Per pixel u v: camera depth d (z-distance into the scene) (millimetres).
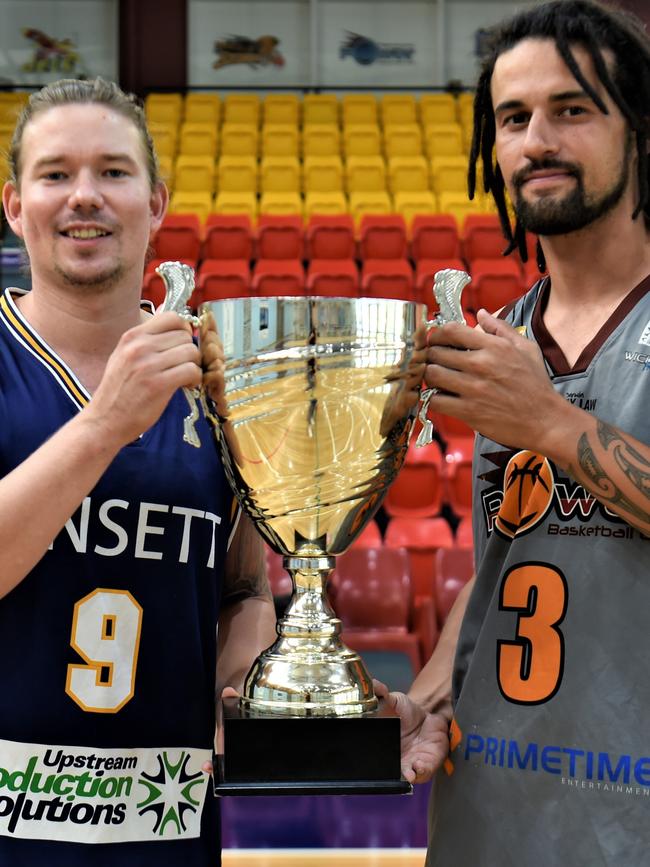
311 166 10281
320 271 7742
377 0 12523
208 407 1260
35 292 1439
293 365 1183
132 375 1166
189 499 1415
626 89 1319
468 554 4137
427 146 11234
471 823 1373
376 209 9500
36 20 12211
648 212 1404
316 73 12570
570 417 1224
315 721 1199
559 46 1284
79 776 1338
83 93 1380
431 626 3906
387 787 1185
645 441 1302
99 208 1339
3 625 1345
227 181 10172
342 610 4027
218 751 1343
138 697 1371
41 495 1174
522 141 1327
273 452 1225
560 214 1316
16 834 1312
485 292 6988
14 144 1415
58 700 1338
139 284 1437
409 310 1200
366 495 1275
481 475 1471
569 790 1300
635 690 1284
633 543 1305
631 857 1261
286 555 1326
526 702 1341
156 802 1372
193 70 12492
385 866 2623
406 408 1240
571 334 1421
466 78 12586
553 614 1336
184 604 1404
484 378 1206
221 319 1190
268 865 2633
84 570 1358
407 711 1417
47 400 1391
